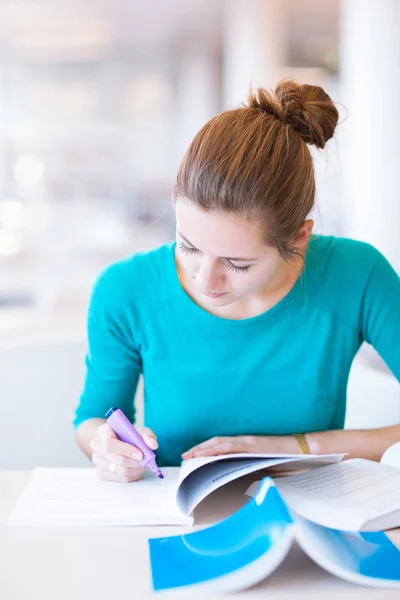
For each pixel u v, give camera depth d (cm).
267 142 88
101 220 527
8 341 148
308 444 105
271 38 523
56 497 87
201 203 85
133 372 116
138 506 85
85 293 337
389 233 274
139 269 112
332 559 67
